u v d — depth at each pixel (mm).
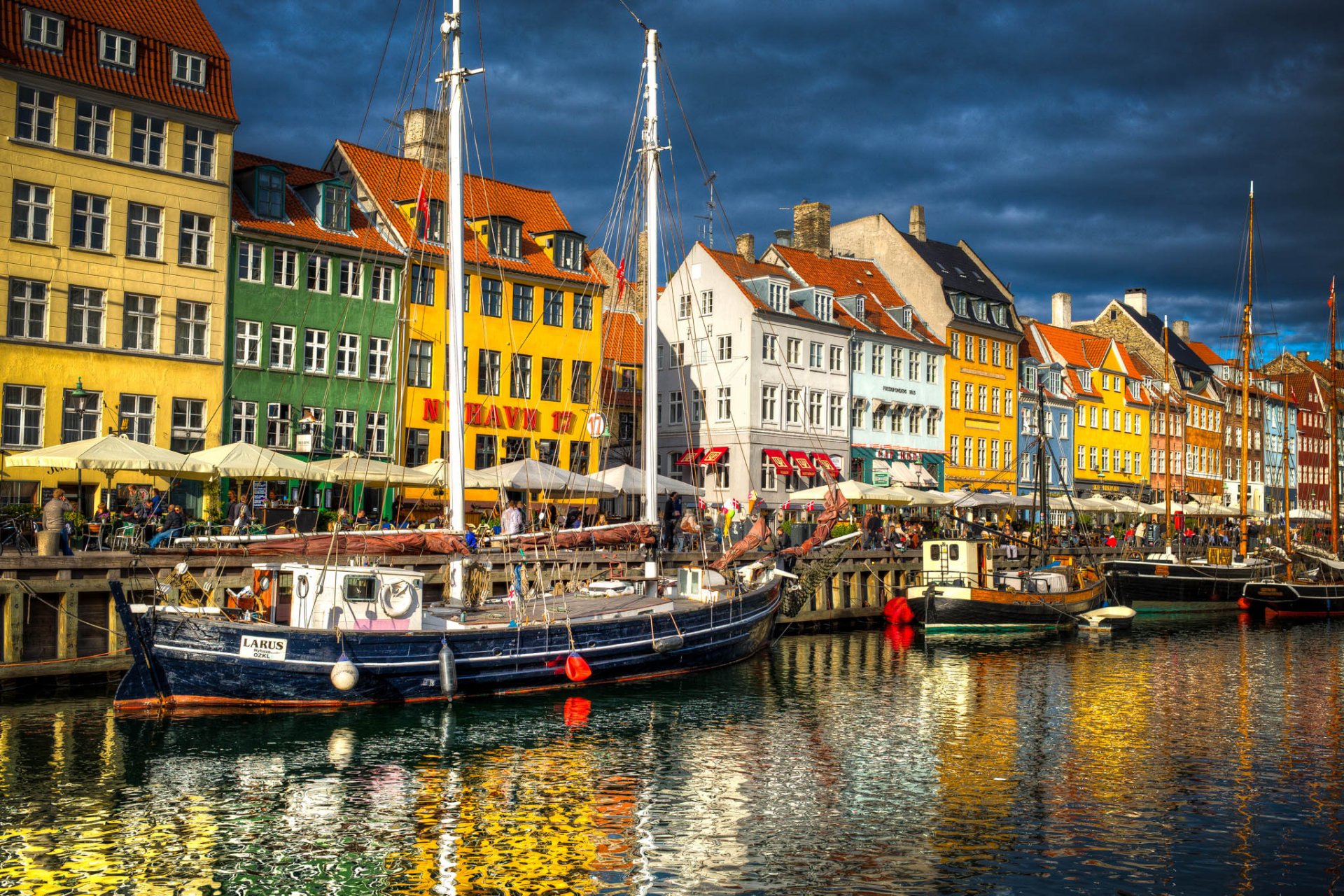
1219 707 26016
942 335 70250
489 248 48625
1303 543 66000
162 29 39844
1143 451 89500
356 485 41875
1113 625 43188
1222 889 14180
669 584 31062
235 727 21500
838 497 33219
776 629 38781
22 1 36281
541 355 50281
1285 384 102062
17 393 35656
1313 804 17844
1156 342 93812
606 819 16828
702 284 60000
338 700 22672
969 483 67375
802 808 17422
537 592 30891
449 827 16344
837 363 63062
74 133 37156
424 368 46125
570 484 36250
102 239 37844
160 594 25078
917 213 76562
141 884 14055
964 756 20906
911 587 41750
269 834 15953
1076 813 17297
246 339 41156
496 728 22453
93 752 19703
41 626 24312
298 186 44062
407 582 23547
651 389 32562
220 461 30047
